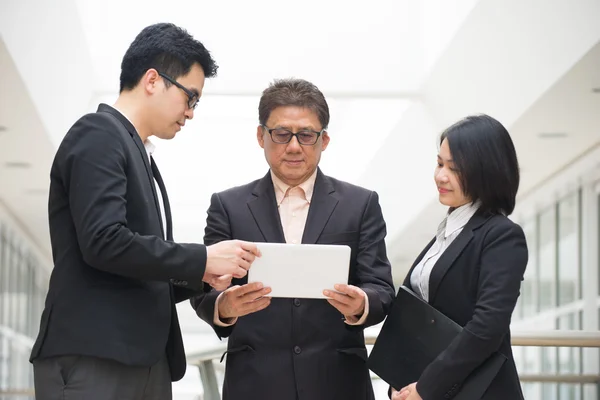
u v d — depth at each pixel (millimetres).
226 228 3869
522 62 10398
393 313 3605
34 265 20016
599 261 12531
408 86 14906
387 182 15711
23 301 18594
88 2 14000
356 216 3855
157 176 3559
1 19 8609
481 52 11594
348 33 14797
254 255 3357
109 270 3129
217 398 4711
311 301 3760
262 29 14703
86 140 3201
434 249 3680
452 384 3330
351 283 3867
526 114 10617
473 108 12625
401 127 15172
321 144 3807
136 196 3275
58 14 11547
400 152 15336
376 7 14648
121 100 3457
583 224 12945
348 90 14883
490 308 3338
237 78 14719
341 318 3779
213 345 4691
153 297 3289
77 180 3154
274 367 3691
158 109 3436
